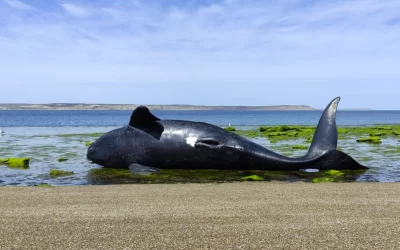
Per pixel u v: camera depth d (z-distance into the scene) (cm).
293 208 674
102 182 1092
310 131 3116
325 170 1265
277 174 1208
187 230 543
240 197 775
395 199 750
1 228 556
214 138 1292
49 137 2894
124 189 889
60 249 469
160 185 955
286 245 480
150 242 493
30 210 669
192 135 1304
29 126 5175
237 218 606
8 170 1312
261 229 545
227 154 1280
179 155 1298
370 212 643
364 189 866
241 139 1307
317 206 688
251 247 474
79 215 630
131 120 1327
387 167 1323
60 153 1811
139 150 1327
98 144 1415
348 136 2811
